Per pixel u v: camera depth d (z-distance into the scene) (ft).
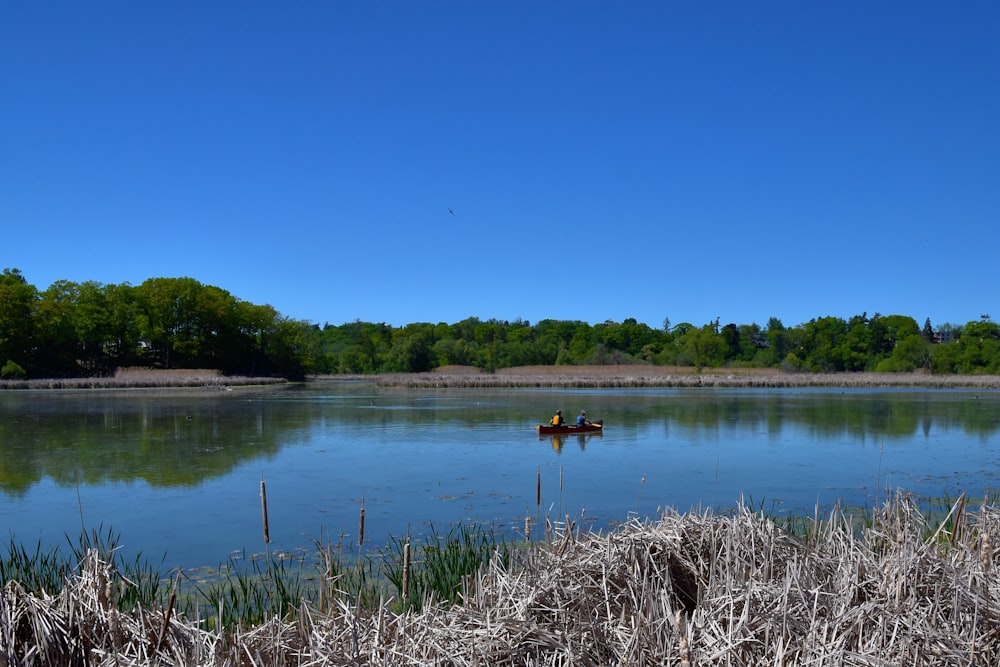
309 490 56.44
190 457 73.36
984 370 317.63
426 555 34.30
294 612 26.13
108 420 110.93
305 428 100.42
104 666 18.40
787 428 99.14
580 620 19.34
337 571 33.68
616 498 52.85
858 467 66.28
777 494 53.98
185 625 21.29
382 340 417.28
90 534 43.70
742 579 20.65
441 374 318.24
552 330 467.11
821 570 22.18
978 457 72.38
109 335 275.18
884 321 413.39
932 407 138.41
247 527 45.14
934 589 19.86
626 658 17.51
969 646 17.47
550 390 217.97
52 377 259.60
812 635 17.74
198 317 295.48
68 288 285.02
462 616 20.03
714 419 113.19
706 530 23.43
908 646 17.75
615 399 168.55
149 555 39.19
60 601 20.57
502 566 26.37
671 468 65.98
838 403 151.53
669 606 19.07
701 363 352.69
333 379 304.30
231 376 293.43
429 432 95.71
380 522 46.14
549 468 66.18
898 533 22.62
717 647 17.48
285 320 313.12
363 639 19.34
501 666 18.10
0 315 246.47
